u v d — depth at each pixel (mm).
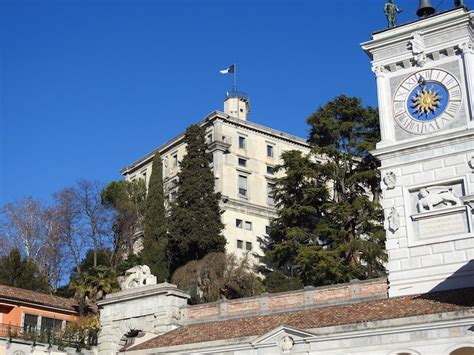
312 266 52312
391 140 39312
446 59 38844
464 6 38906
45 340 48969
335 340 32969
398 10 42031
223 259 60500
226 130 84312
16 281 66188
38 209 79125
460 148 37000
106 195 84500
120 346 47344
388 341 31547
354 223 56156
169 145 91500
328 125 60062
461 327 29875
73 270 76562
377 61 40969
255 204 82312
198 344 37812
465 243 35438
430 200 37031
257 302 42344
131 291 47281
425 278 36031
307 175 58094
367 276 52844
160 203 68875
